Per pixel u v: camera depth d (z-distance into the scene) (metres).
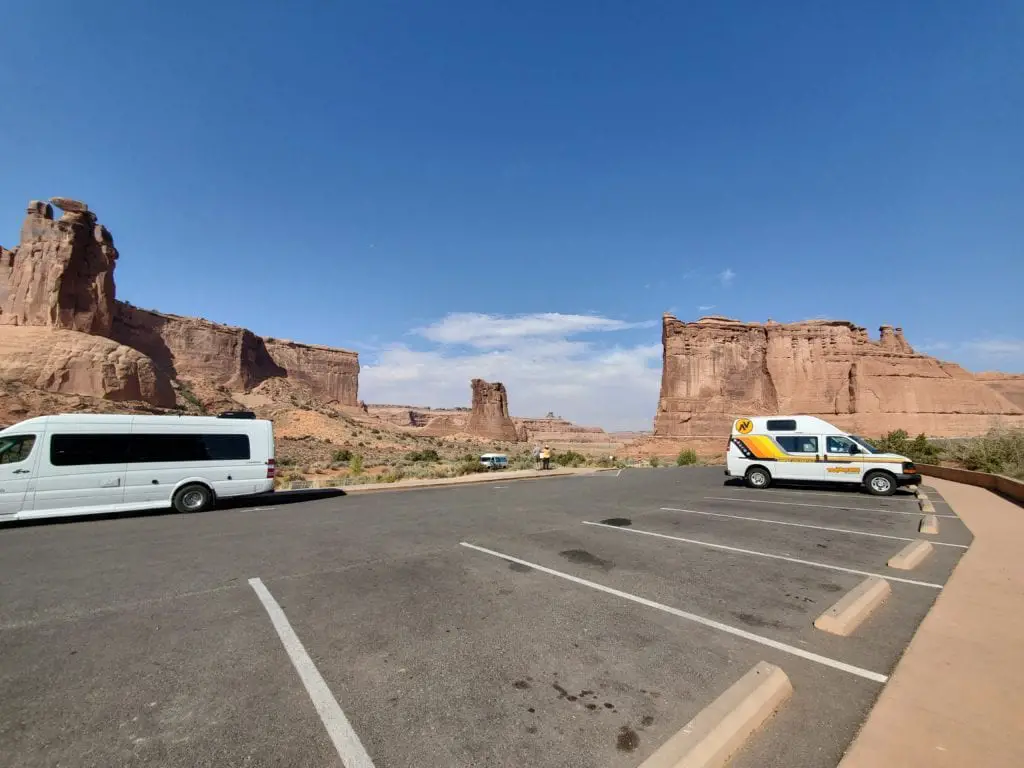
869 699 3.34
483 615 4.91
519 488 17.89
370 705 3.25
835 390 83.88
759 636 4.40
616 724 3.03
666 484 18.92
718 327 87.19
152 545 8.20
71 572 6.51
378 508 12.63
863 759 2.66
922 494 14.81
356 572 6.48
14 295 72.00
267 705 3.25
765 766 2.65
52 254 71.94
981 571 6.29
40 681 3.57
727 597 5.46
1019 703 3.16
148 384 67.62
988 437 22.72
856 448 15.52
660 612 4.99
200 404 85.19
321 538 8.70
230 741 2.85
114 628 4.59
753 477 17.09
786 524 9.91
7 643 4.25
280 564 6.89
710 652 4.07
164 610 5.07
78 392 59.59
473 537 8.70
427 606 5.18
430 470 30.59
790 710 3.20
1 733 2.92
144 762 2.66
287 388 133.38
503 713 3.16
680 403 84.00
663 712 3.17
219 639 4.34
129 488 11.55
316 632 4.49
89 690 3.44
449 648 4.14
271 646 4.19
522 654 4.02
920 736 2.84
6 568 6.73
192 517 11.37
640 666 3.81
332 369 180.38
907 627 4.59
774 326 87.69
